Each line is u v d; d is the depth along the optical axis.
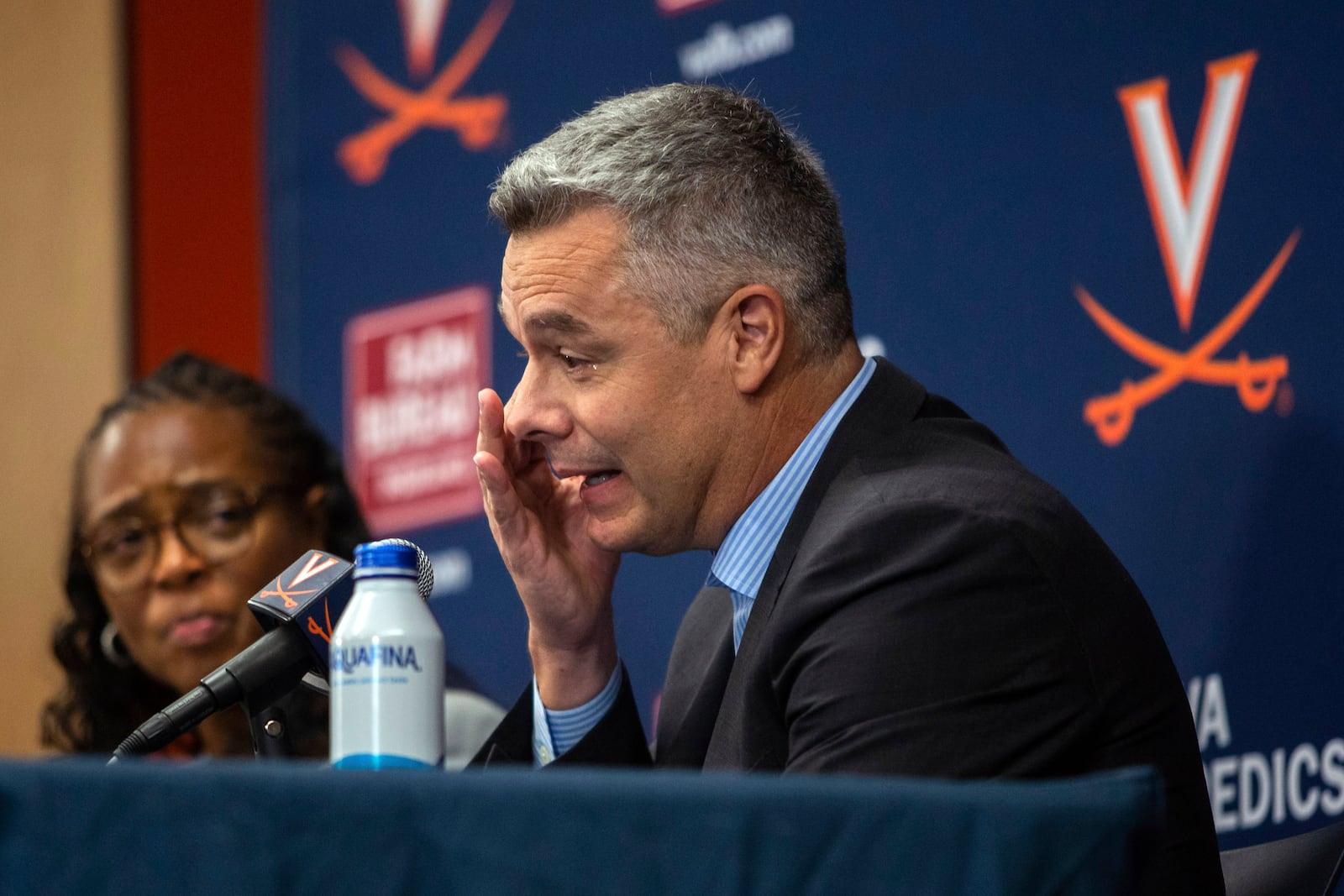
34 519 15.47
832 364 6.49
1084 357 9.34
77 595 10.03
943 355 9.96
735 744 5.88
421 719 4.26
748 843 3.17
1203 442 8.82
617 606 11.37
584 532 6.98
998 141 9.82
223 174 14.54
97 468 9.66
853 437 6.29
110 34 15.29
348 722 4.25
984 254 9.83
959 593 5.41
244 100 14.45
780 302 6.29
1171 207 9.05
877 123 10.41
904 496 5.70
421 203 13.03
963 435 6.36
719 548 6.66
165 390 9.80
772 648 5.71
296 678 5.24
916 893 3.17
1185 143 9.01
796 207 6.41
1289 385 8.49
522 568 6.82
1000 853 3.18
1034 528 5.57
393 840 3.13
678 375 6.24
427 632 4.32
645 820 3.17
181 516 9.48
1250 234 8.71
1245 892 5.89
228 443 9.59
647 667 11.17
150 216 15.05
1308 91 8.55
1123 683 5.56
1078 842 3.22
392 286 13.14
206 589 9.45
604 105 6.50
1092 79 9.43
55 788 3.08
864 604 5.47
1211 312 8.83
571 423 6.36
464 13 12.88
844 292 6.61
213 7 14.73
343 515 10.00
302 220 13.88
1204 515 8.80
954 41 10.06
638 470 6.34
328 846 3.11
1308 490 8.38
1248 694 8.57
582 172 6.19
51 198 15.61
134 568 9.50
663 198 6.17
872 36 10.48
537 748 7.03
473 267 12.59
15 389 15.73
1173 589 8.89
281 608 5.22
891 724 5.21
